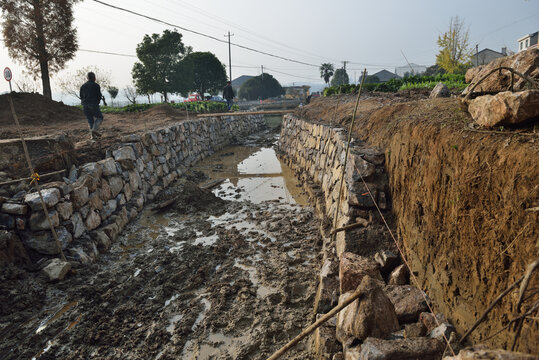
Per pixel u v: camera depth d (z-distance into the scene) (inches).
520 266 97.2
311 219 314.3
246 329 171.9
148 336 167.9
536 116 120.6
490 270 110.5
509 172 106.8
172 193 383.9
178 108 885.2
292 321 175.0
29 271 204.8
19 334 167.0
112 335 169.2
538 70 179.8
